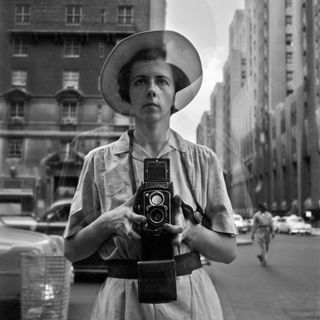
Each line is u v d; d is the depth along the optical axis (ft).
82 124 79.10
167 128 4.65
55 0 78.48
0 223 13.98
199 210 4.53
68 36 76.89
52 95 81.05
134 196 4.21
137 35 4.52
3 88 82.58
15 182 38.04
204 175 4.64
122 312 4.31
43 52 82.33
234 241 4.70
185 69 4.71
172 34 4.54
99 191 4.58
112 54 4.62
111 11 65.26
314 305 12.87
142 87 4.59
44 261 12.24
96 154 4.71
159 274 4.12
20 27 83.10
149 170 4.20
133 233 4.11
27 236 13.33
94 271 14.47
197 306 4.37
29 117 82.02
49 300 11.92
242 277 15.53
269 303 12.92
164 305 4.27
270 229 18.45
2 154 82.74
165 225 4.06
